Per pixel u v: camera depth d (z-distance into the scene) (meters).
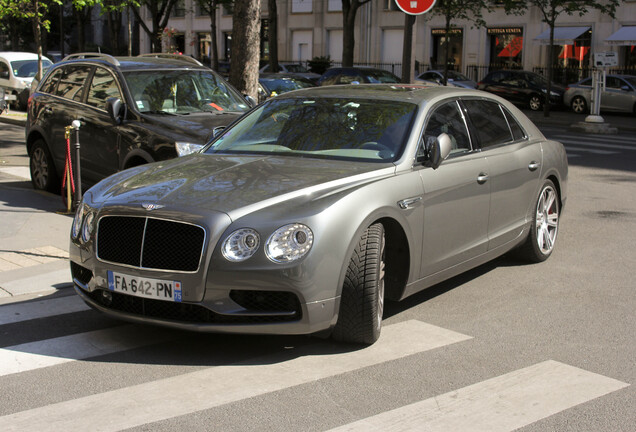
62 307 5.71
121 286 4.57
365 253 4.61
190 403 4.00
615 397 4.12
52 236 7.79
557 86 30.42
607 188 11.62
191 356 4.68
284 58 46.84
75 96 9.77
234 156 5.55
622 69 34.09
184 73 9.54
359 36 43.09
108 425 3.74
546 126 24.23
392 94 5.88
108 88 9.24
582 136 20.27
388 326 5.28
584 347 4.91
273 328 4.37
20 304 5.78
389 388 4.20
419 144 5.41
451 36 39.78
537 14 36.28
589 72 34.66
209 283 4.31
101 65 9.57
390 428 3.72
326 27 44.59
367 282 4.59
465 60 39.22
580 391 4.20
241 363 4.56
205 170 5.12
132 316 4.59
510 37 37.69
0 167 12.85
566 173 7.58
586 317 5.55
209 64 50.94
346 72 22.34
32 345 4.89
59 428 3.71
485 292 6.18
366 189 4.76
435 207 5.34
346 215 4.52
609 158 15.30
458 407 3.97
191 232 4.38
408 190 5.07
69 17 53.12
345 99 5.93
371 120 5.60
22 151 15.18
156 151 8.09
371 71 22.50
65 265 6.79
